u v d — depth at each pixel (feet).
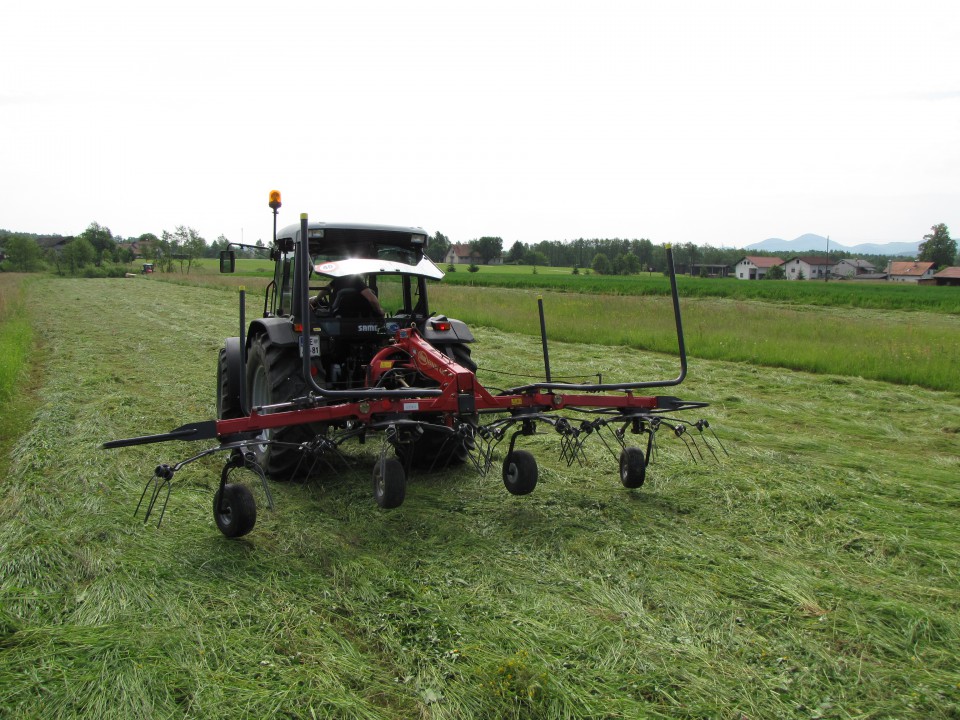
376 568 12.39
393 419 14.06
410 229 19.24
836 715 8.58
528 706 8.66
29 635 9.99
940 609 11.09
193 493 16.33
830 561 12.88
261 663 9.55
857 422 24.52
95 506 14.93
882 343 41.52
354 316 18.61
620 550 13.12
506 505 15.64
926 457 20.45
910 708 8.71
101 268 200.64
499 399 14.78
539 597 11.38
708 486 16.58
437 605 11.14
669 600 11.21
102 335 48.75
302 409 14.33
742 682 9.18
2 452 20.01
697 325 51.65
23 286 118.32
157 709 8.59
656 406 16.10
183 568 12.37
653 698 8.91
